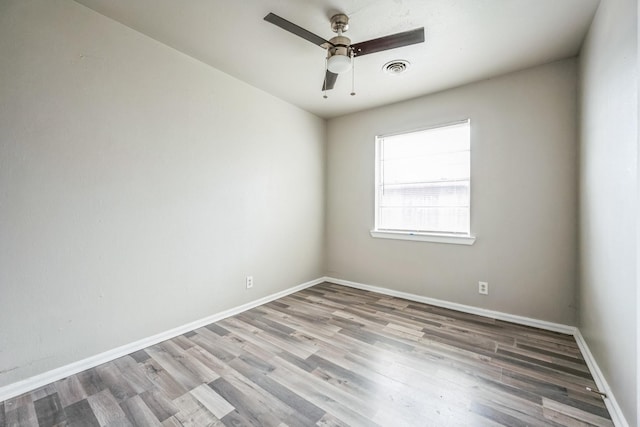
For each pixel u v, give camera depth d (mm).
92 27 1863
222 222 2695
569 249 2389
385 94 3125
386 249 3473
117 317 2004
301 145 3625
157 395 1599
